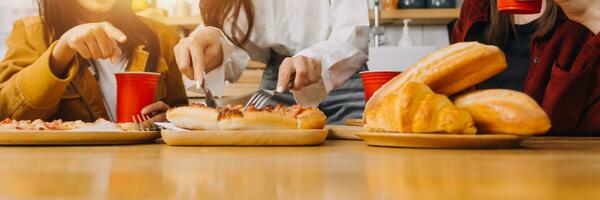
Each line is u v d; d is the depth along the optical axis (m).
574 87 1.25
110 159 0.53
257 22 1.68
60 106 1.54
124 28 1.68
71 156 0.58
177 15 2.82
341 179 0.34
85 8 1.66
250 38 1.69
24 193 0.26
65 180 0.33
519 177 0.34
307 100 1.29
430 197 0.25
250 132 0.75
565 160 0.49
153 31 1.75
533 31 1.46
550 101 1.29
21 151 0.68
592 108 1.27
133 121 1.02
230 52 1.20
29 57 1.59
